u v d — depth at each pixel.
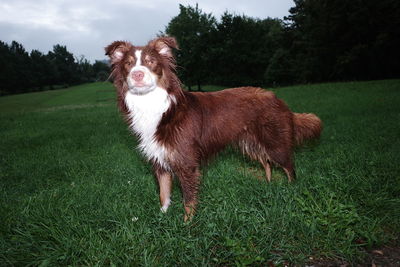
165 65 3.17
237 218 3.07
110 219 3.24
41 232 3.00
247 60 35.59
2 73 74.12
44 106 31.14
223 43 35.62
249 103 3.64
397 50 24.56
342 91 16.47
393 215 3.10
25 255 2.74
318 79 32.22
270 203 3.30
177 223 3.12
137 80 2.88
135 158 5.50
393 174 3.87
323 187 3.58
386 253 2.68
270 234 2.85
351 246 2.72
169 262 2.63
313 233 2.84
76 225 3.08
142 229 2.99
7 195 3.98
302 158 4.96
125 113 3.30
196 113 3.31
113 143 6.79
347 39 27.38
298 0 39.09
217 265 2.62
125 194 3.85
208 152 3.54
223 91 3.71
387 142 5.40
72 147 6.54
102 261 2.61
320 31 28.73
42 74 89.31
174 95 3.18
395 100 11.40
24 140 7.54
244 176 4.27
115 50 3.26
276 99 3.83
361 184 3.66
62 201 3.63
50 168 5.11
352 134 6.32
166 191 3.58
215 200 3.53
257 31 37.09
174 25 39.78
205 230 2.98
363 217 3.04
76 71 111.44
